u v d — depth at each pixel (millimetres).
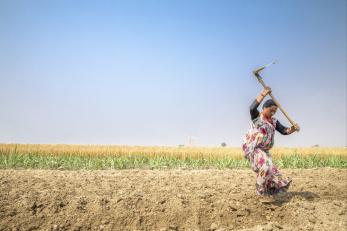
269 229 6422
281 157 17812
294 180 9383
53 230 6250
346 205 7527
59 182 8133
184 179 8984
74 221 6480
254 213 6973
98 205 6820
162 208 6883
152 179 8852
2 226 6211
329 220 6914
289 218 6930
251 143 7047
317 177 9984
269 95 6836
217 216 6816
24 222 6340
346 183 9242
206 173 10195
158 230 6461
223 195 7543
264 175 6980
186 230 6523
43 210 6672
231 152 18984
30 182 8031
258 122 7004
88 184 8070
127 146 24500
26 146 22312
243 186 8383
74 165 14820
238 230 6480
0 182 7848
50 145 24047
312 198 7781
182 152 18047
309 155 18453
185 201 7121
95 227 6422
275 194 7234
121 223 6527
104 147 23188
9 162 14055
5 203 6773
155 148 22969
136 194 7398
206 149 22453
